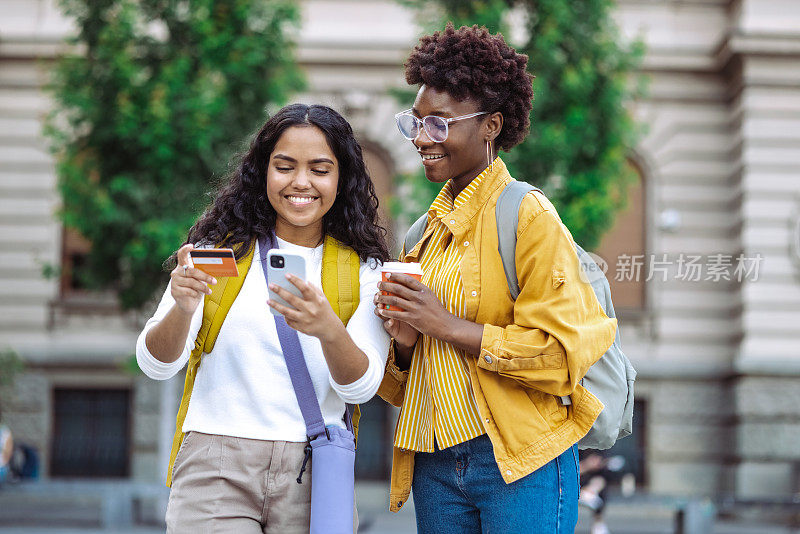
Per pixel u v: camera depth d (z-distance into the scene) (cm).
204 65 1616
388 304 403
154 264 1598
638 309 2161
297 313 362
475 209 431
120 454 2191
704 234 2223
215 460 389
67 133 1706
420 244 456
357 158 423
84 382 2191
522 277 409
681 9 2264
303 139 403
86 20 1638
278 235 425
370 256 427
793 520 1833
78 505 2152
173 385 1756
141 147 1594
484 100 429
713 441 2155
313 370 399
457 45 426
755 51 2122
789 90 2147
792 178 2131
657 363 2155
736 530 1819
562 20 1608
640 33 1806
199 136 1553
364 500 2134
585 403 413
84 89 1616
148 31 1761
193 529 385
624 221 2230
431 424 429
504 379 408
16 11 2230
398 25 2255
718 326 2162
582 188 1600
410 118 436
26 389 2175
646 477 2155
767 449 2062
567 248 405
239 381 397
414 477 450
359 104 2192
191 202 1577
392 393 468
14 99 2241
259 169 420
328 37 2236
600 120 1653
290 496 389
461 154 430
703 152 2244
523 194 418
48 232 2234
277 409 393
